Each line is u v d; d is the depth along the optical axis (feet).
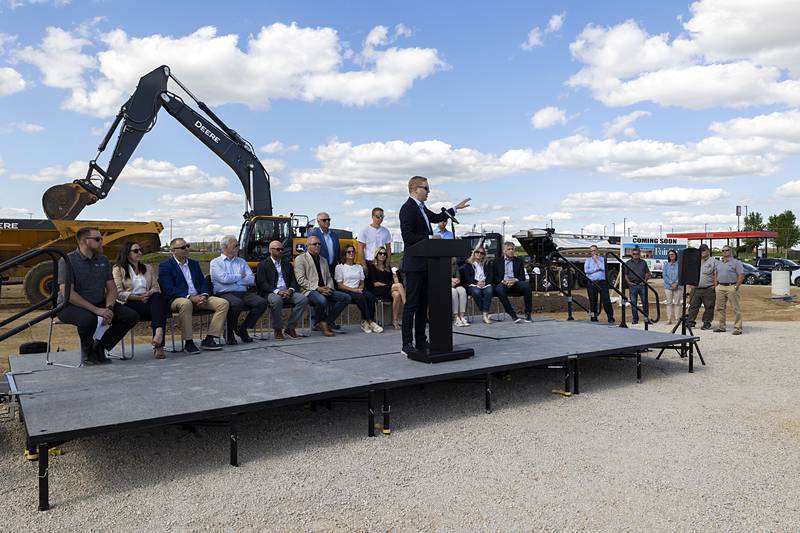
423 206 18.37
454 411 16.84
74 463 12.48
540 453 13.01
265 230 45.34
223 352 19.51
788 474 11.64
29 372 16.07
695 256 24.34
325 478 11.59
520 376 21.81
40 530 9.41
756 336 32.50
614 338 22.38
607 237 77.36
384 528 9.45
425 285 18.13
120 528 9.46
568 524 9.53
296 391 13.65
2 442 13.88
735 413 16.33
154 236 47.83
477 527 9.46
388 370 16.17
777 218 178.50
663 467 12.06
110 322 16.94
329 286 23.89
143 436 14.29
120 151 45.93
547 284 62.85
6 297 51.65
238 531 9.36
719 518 9.71
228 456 12.94
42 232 45.52
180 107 46.85
